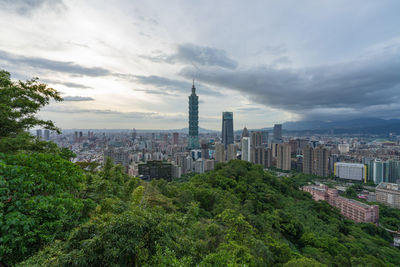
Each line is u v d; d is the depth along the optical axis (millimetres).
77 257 9414
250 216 43000
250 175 84312
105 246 9898
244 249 21109
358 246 45906
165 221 13344
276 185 84375
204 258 13359
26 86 19453
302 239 44094
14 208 10258
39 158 13109
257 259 23797
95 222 12289
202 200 50594
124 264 10438
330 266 33094
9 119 17984
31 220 9945
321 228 53406
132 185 32656
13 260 9984
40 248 10555
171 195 49375
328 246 40906
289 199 74688
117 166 33969
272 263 27797
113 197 24500
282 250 30688
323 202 76875
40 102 20359
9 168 10695
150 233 11719
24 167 11492
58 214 11477
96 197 22594
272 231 42094
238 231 26812
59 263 9133
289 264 25203
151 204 30859
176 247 12188
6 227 9219
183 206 42125
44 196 11602
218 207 45469
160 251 10797
